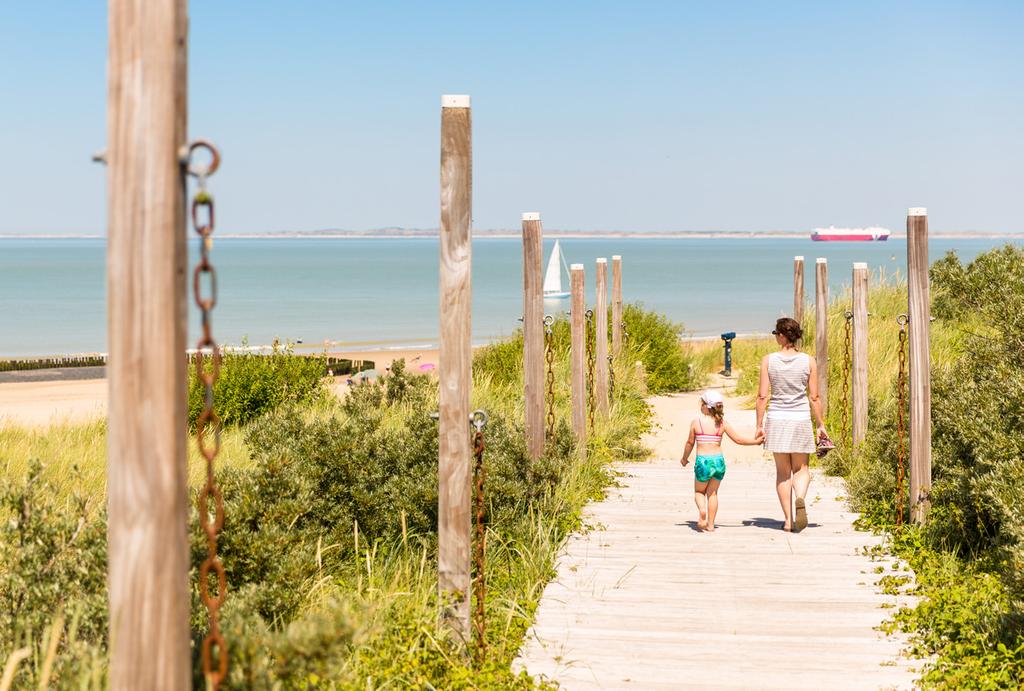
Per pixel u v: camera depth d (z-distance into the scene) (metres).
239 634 3.61
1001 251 12.28
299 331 59.91
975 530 8.05
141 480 2.67
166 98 2.68
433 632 5.58
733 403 19.55
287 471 6.91
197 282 2.81
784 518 9.73
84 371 38.50
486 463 8.91
